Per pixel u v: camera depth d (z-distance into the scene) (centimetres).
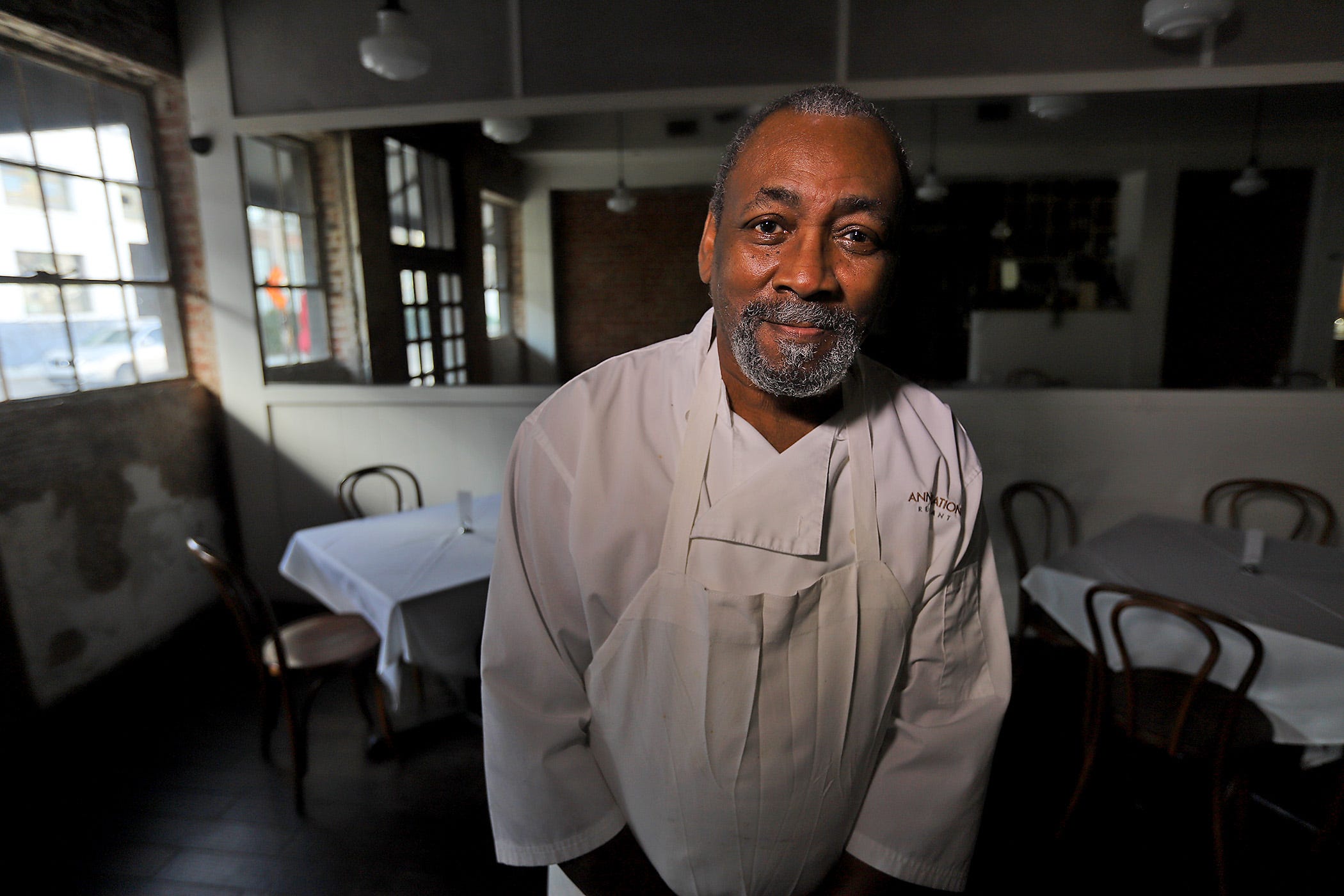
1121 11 244
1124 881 168
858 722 58
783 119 48
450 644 187
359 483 319
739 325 50
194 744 225
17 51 233
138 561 274
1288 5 236
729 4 262
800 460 54
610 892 61
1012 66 252
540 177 627
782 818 58
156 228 295
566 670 60
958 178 565
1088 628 183
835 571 55
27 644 228
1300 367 575
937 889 64
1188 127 508
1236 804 166
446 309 472
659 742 56
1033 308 554
